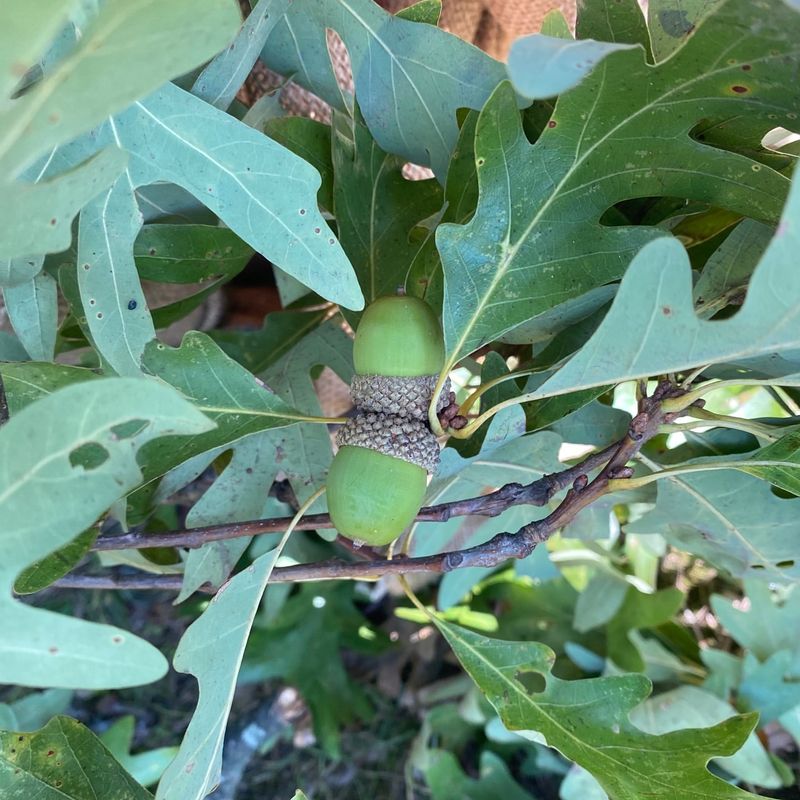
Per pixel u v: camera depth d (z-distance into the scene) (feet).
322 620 1.23
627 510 0.93
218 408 0.51
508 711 0.52
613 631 1.04
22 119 0.33
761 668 0.89
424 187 0.56
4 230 0.35
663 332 0.38
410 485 0.45
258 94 0.64
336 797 1.29
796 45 0.37
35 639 0.35
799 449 0.47
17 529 0.35
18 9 0.31
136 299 0.48
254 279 0.86
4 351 0.59
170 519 1.09
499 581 1.18
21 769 0.52
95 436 0.34
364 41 0.51
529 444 0.58
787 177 0.45
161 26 0.33
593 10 0.45
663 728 0.88
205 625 0.45
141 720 1.32
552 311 0.50
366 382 0.47
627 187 0.45
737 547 0.60
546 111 0.47
